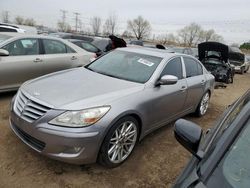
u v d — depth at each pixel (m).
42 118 3.07
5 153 3.54
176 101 4.61
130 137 3.63
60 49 6.60
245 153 1.63
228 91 10.55
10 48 5.65
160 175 3.49
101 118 3.11
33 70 5.96
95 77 4.05
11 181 3.02
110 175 3.33
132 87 3.76
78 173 3.29
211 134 2.05
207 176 1.55
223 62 12.19
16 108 3.44
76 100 3.18
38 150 3.14
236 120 1.82
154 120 4.11
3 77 5.49
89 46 11.05
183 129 2.01
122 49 5.00
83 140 2.99
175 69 4.71
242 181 1.51
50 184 3.04
